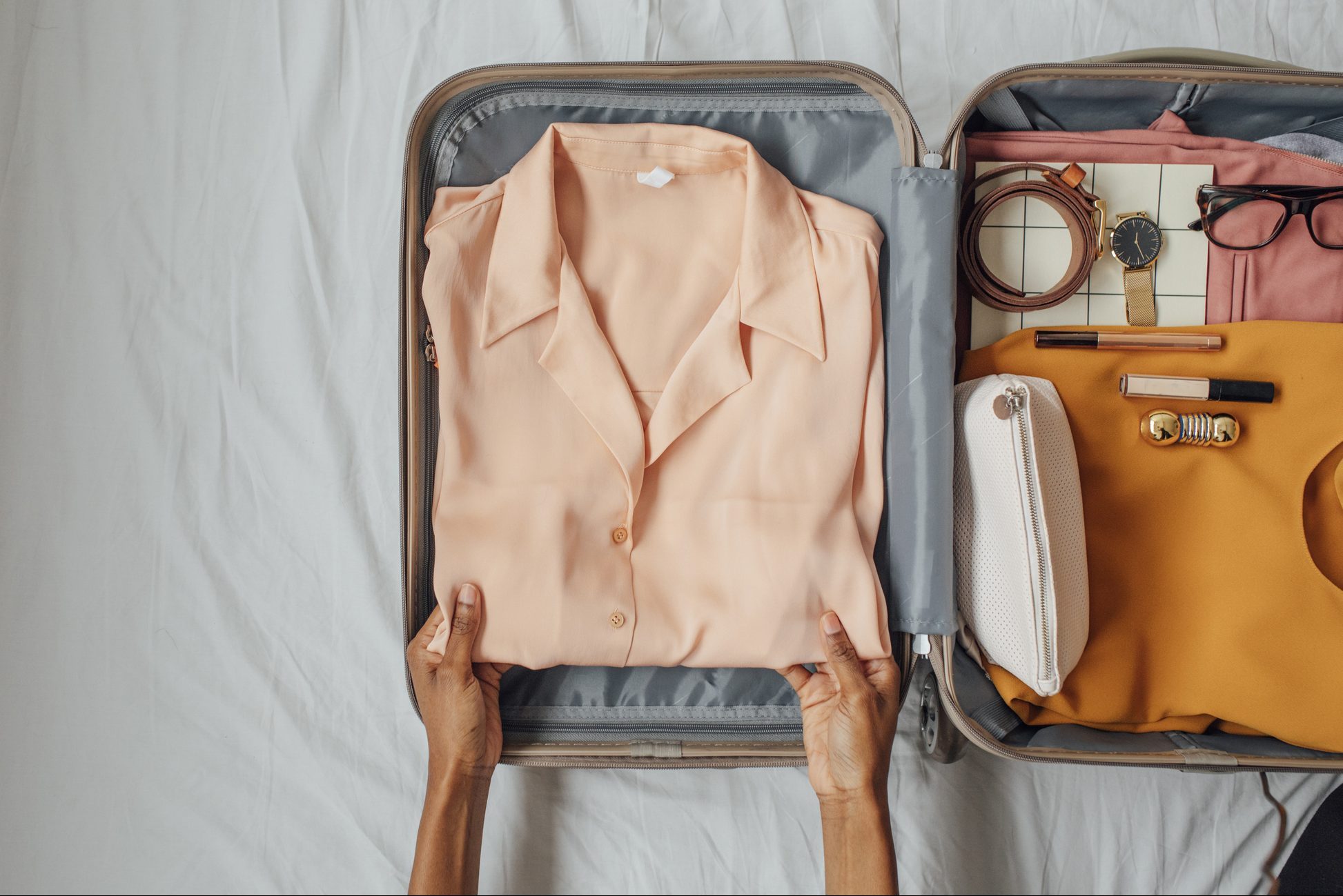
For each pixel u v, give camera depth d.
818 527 0.92
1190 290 1.00
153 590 1.12
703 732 1.00
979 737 0.90
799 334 0.93
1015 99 0.99
